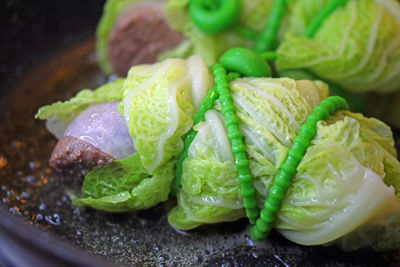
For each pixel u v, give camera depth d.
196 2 0.30
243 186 0.23
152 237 0.25
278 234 0.25
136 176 0.24
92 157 0.24
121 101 0.24
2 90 0.32
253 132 0.23
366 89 0.29
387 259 0.24
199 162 0.23
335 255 0.24
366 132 0.23
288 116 0.23
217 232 0.25
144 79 0.24
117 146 0.24
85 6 0.36
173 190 0.24
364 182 0.22
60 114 0.25
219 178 0.23
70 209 0.26
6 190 0.27
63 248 0.22
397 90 0.30
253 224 0.24
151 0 0.31
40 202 0.26
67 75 0.34
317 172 0.22
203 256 0.24
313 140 0.22
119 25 0.32
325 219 0.22
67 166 0.24
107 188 0.24
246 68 0.24
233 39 0.30
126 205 0.25
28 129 0.31
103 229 0.25
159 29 0.31
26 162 0.29
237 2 0.29
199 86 0.24
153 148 0.23
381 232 0.23
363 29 0.28
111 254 0.24
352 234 0.23
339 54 0.28
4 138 0.30
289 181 0.22
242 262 0.24
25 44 0.34
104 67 0.34
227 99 0.23
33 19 0.34
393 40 0.28
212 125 0.23
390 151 0.24
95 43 0.36
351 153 0.22
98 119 0.24
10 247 0.24
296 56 0.28
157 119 0.23
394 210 0.22
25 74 0.34
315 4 0.29
